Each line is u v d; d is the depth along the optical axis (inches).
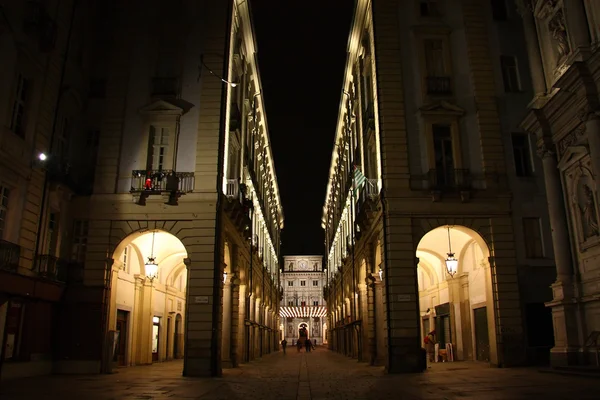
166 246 951.0
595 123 571.2
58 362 720.3
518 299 751.7
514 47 861.2
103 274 747.4
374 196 824.9
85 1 842.2
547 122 677.3
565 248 646.5
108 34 866.8
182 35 839.7
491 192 786.8
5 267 600.1
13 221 642.2
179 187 768.9
